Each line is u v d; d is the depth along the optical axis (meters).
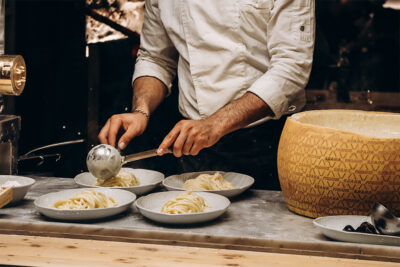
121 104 3.61
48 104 3.76
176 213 1.46
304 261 1.21
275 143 2.32
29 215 1.51
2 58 1.78
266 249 1.26
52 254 1.24
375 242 1.27
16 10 3.62
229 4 2.13
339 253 1.23
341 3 5.12
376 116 1.77
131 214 1.55
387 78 5.21
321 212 1.53
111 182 1.81
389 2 5.12
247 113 1.96
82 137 3.67
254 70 2.20
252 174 2.33
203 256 1.23
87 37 3.66
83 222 1.46
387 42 5.22
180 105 2.42
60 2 3.64
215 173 2.02
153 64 2.44
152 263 1.20
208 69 2.21
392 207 1.49
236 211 1.61
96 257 1.23
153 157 3.43
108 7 3.54
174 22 2.29
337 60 4.02
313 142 1.52
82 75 3.71
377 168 1.46
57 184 1.89
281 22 2.02
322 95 3.94
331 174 1.49
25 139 3.77
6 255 1.24
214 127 1.90
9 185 1.62
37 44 3.71
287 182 1.60
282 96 1.99
